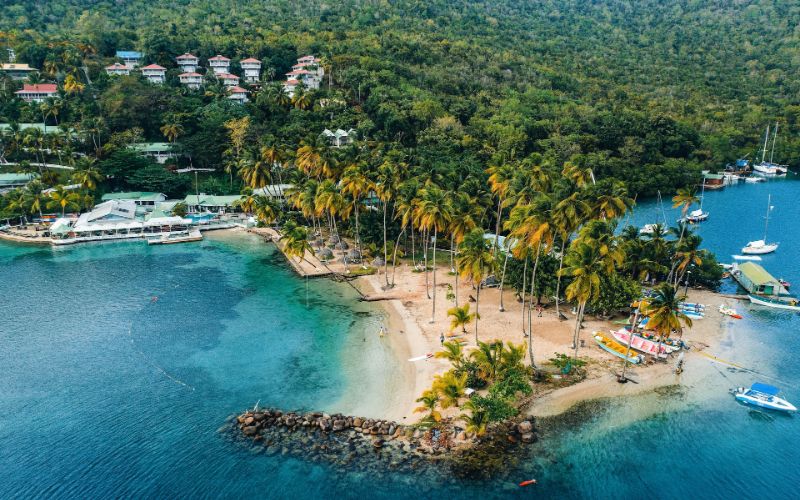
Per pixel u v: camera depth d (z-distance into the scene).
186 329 94.56
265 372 80.12
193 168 193.12
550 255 101.88
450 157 174.12
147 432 66.50
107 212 151.00
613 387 75.69
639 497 57.50
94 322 97.25
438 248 138.88
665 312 74.50
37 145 173.12
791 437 66.62
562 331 91.31
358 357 84.44
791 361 83.31
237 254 138.25
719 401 73.19
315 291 112.44
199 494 57.00
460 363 78.06
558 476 59.78
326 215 143.00
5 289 113.00
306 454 62.53
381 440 64.38
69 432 66.44
